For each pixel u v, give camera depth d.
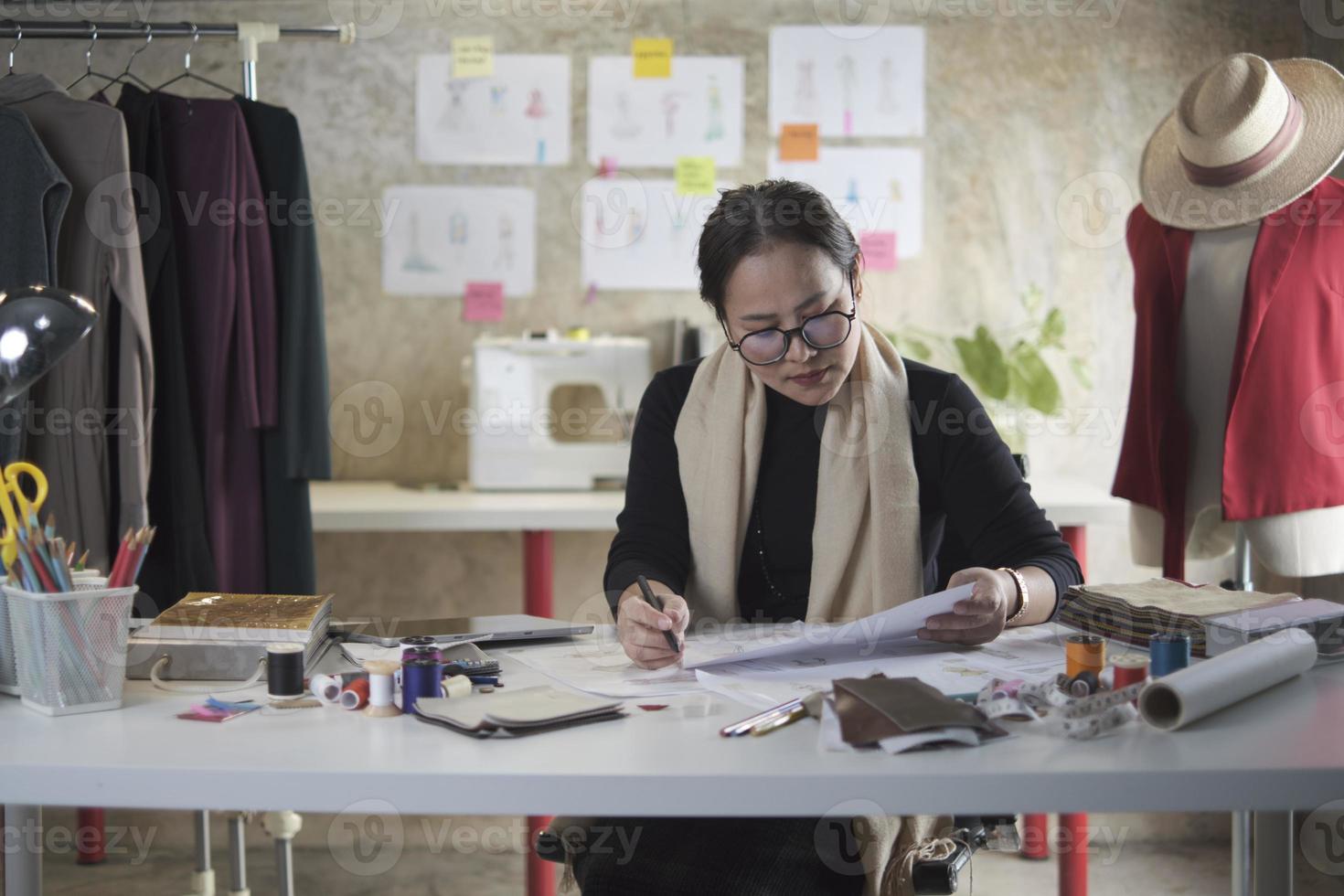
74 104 2.23
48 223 2.14
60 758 0.98
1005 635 1.41
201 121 2.38
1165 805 0.93
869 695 1.05
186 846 2.92
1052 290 3.26
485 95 3.20
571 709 1.09
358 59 3.18
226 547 2.41
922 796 0.93
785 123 3.22
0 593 1.18
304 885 2.69
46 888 2.64
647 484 1.71
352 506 2.66
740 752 0.99
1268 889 1.36
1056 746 1.00
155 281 2.33
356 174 3.20
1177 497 2.31
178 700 1.18
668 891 1.23
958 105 3.23
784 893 1.23
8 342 1.10
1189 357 2.30
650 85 3.21
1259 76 2.13
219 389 2.38
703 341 3.08
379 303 3.23
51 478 2.23
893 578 1.60
